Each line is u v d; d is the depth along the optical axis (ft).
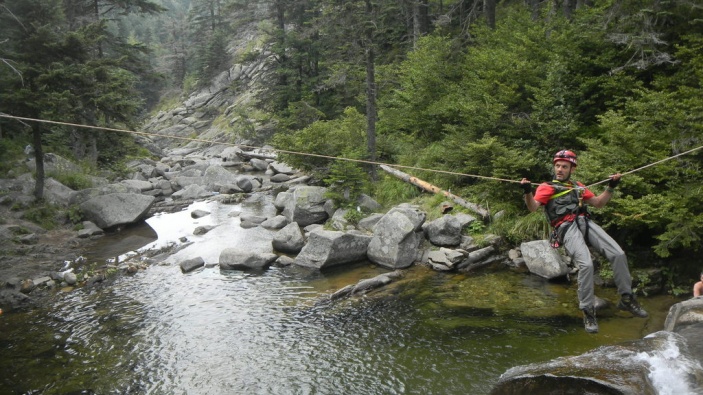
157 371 27.22
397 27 93.40
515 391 16.03
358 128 64.18
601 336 27.81
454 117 55.42
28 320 34.55
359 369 26.45
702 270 32.81
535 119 44.11
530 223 41.39
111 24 258.98
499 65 50.11
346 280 39.47
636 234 36.17
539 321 30.30
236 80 178.29
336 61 64.59
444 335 29.43
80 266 45.73
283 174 86.79
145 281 41.37
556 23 53.98
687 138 33.17
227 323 32.68
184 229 57.47
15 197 57.88
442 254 41.14
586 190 17.65
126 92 64.13
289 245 46.83
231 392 24.97
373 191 56.03
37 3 55.98
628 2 43.42
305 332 30.96
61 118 55.57
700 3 40.24
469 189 47.62
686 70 39.93
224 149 142.31
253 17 133.08
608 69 46.68
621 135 34.45
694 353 15.07
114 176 82.58
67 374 27.22
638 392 13.47
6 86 54.13
